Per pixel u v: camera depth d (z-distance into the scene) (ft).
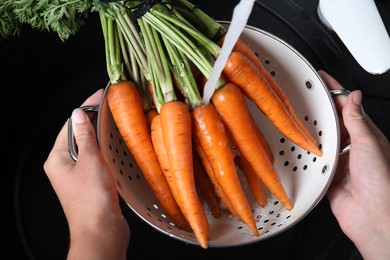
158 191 1.81
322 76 1.94
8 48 2.01
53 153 1.77
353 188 1.85
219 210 1.92
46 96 2.20
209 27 1.74
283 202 1.80
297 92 1.89
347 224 1.86
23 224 2.05
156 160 1.79
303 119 1.93
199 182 1.91
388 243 1.76
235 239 1.72
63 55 2.16
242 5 1.29
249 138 1.73
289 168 1.95
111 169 1.69
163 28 1.68
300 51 2.20
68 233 2.05
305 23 2.19
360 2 1.90
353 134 1.77
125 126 1.74
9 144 2.13
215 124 1.68
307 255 2.06
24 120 2.17
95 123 1.98
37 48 2.10
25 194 2.08
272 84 1.82
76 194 1.62
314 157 1.85
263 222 1.86
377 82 2.16
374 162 1.73
